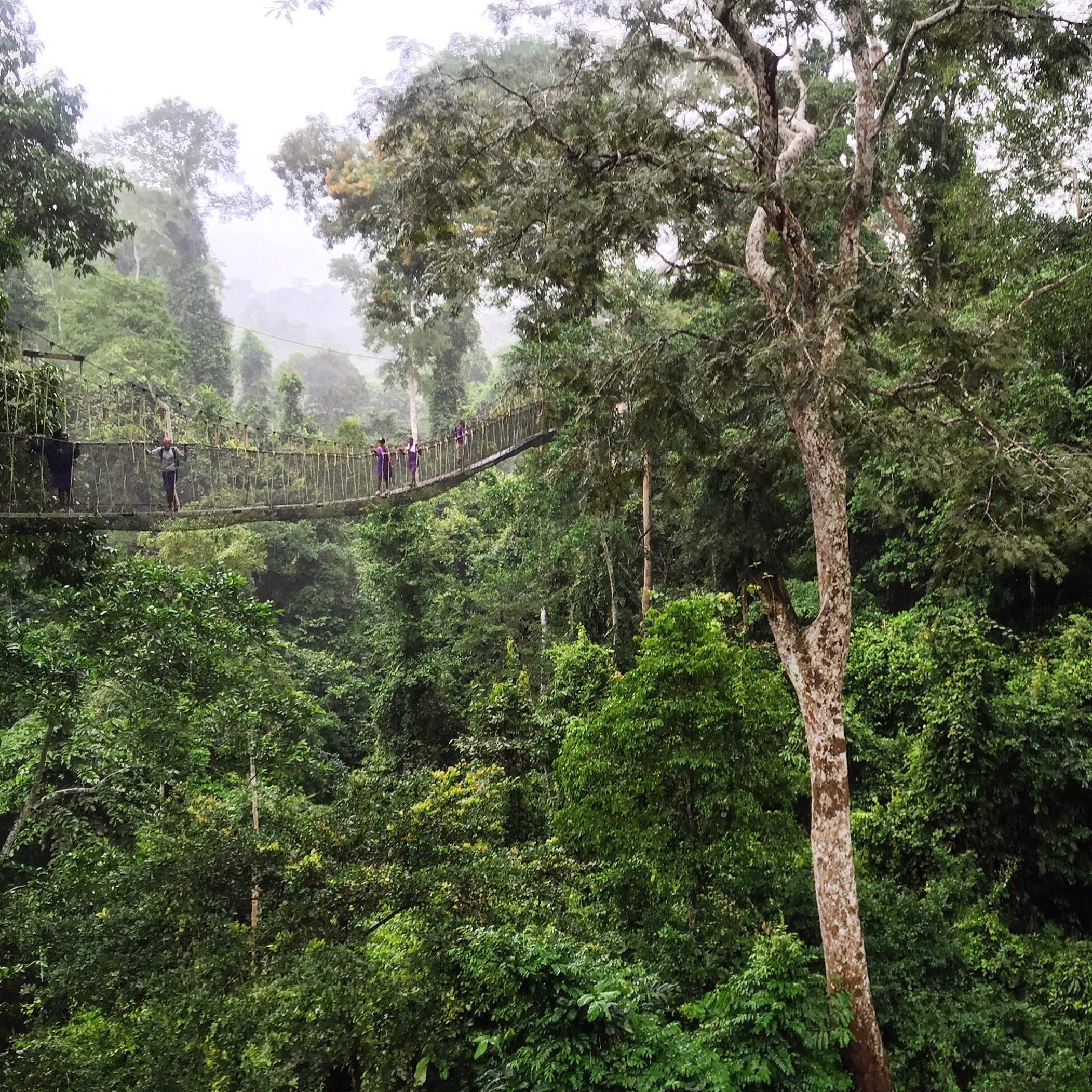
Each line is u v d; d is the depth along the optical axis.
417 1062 6.96
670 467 10.21
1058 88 8.39
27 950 7.77
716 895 9.24
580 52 7.99
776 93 8.27
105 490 12.45
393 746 21.19
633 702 9.30
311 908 7.63
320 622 30.89
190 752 11.73
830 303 7.07
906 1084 8.03
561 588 23.33
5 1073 6.61
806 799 12.72
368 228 9.21
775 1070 6.93
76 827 11.16
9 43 11.82
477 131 8.14
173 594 11.64
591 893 10.20
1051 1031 8.32
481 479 35.19
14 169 11.34
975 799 10.22
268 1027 6.30
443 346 32.12
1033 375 11.92
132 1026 6.80
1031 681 10.98
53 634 11.48
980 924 9.47
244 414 40.12
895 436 7.46
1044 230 12.55
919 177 10.80
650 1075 6.42
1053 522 8.39
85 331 31.92
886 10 8.48
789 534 17.86
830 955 7.75
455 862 8.27
